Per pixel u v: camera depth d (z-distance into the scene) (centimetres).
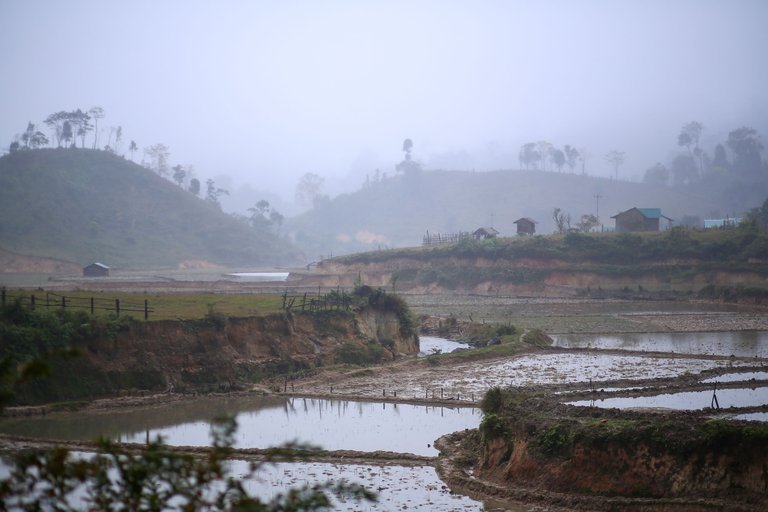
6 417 7044
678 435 4606
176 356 8688
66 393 7681
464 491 4925
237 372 8981
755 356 10719
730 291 19362
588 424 4950
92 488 2223
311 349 10138
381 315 11700
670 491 4453
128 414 7325
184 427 6731
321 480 5119
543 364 10238
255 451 5803
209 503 2208
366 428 6706
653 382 8581
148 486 2205
